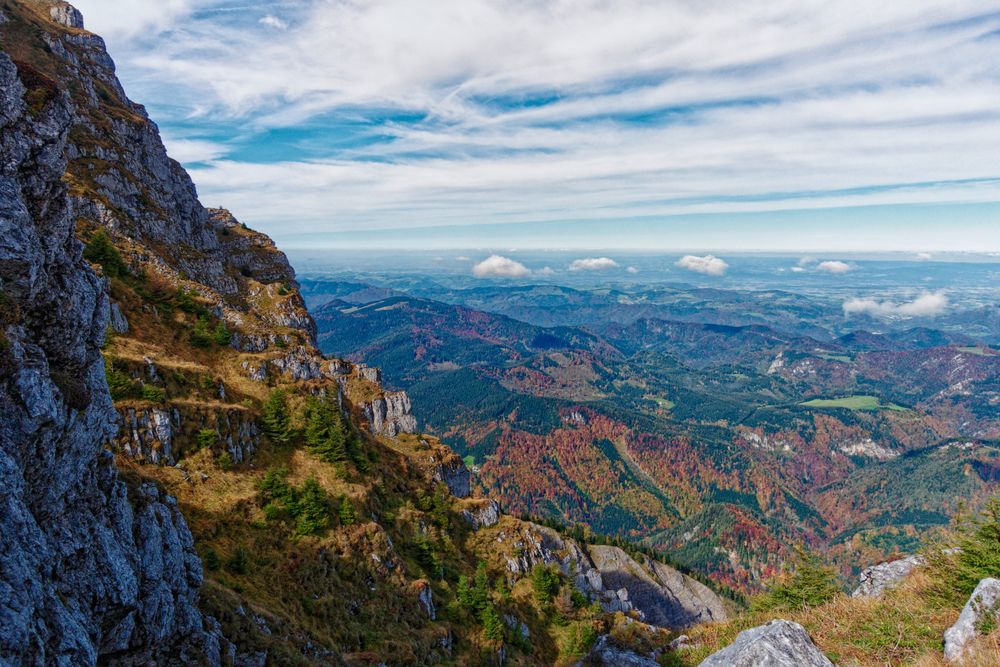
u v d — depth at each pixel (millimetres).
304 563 52656
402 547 72188
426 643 56031
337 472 72188
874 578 35969
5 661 14438
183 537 32750
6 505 16891
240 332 90375
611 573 158000
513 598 87500
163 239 109500
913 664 19641
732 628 34406
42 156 23516
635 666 38562
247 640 34531
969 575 22641
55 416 20250
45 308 22578
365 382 124312
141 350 66500
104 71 133125
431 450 119188
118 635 22891
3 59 22828
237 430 65188
